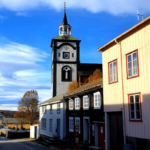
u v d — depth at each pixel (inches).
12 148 939.3
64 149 836.6
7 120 3312.0
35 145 1050.1
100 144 741.3
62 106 1104.8
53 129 1222.3
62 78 2231.8
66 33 2461.9
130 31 557.3
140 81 521.0
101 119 733.9
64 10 2475.4
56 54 2271.2
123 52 592.4
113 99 626.2
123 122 572.7
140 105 515.5
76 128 679.7
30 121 2527.1
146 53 507.8
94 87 782.5
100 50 703.7
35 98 2573.8
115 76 627.5
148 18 490.0
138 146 517.3
